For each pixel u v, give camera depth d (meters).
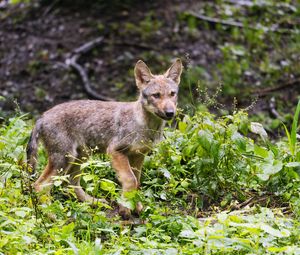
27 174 10.88
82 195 12.46
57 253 9.15
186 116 13.20
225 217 10.03
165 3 28.12
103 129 12.32
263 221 10.23
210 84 24.20
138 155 12.32
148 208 11.21
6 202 10.42
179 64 12.59
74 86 24.80
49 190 11.88
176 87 12.44
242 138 12.04
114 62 25.72
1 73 25.77
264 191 12.20
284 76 25.47
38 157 13.28
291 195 11.77
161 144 12.59
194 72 24.34
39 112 23.58
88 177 10.45
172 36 26.61
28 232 9.82
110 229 10.29
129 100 23.83
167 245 9.76
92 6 28.16
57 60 25.94
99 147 12.52
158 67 25.31
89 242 9.67
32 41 26.88
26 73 25.56
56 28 27.38
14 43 26.98
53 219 10.72
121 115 12.21
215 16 27.66
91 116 12.41
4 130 14.05
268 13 28.09
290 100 24.11
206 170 12.09
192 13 27.53
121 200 10.65
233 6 28.39
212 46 26.14
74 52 26.16
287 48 26.69
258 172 12.25
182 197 12.14
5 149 12.37
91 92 24.28
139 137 12.09
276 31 27.20
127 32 26.94
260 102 23.50
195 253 9.33
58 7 28.28
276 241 9.91
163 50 26.03
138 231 10.48
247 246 9.30
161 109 11.91
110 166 12.69
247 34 26.78
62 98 24.38
